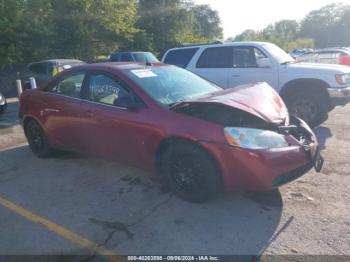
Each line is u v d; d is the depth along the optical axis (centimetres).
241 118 352
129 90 402
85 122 441
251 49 721
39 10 1845
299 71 662
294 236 305
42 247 304
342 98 631
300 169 353
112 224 337
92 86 441
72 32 2153
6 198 404
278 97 421
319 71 646
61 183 440
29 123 543
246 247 293
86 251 297
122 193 403
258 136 334
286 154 332
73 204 381
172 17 3509
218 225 328
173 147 367
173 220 340
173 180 380
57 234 323
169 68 474
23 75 1526
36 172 482
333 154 509
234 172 335
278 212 347
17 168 504
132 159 411
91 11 2222
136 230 325
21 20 1712
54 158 537
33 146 547
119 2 2367
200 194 359
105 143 430
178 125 356
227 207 361
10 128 783
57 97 482
